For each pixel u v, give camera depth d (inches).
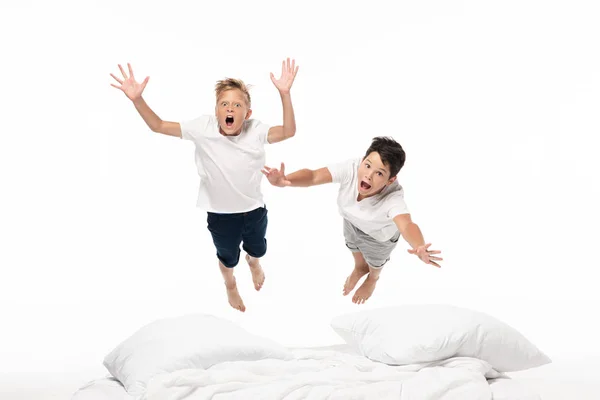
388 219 172.7
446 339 152.2
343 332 172.9
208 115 170.9
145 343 156.7
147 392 136.8
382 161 167.6
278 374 148.3
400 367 152.3
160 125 165.8
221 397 136.3
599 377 178.1
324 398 135.2
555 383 151.6
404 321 161.3
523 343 158.9
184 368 147.7
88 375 192.2
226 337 155.4
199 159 170.4
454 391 139.7
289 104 166.2
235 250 182.4
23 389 179.3
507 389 145.8
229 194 170.6
